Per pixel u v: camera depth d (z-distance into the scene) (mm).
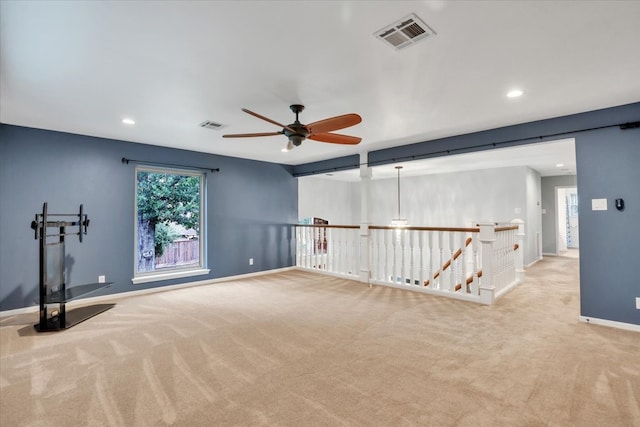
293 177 6852
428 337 2934
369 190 5387
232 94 2869
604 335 2969
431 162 6414
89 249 4305
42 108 3234
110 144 4492
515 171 7023
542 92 2855
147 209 4941
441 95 2924
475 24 1842
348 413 1826
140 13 1718
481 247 4051
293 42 2029
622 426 1697
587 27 1874
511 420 1750
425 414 1809
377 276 5301
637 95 2938
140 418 1795
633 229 3117
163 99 2990
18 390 2094
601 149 3285
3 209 3748
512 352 2604
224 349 2697
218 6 1663
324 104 3129
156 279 4836
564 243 9969
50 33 1904
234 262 5812
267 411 1851
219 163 5660
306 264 6625
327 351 2646
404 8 1691
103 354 2617
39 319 3443
